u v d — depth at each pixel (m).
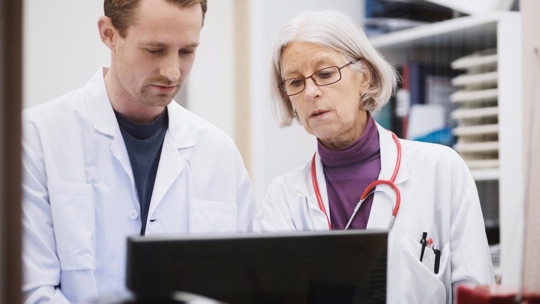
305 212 1.43
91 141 1.36
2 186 0.49
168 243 0.72
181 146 1.45
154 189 1.38
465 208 1.34
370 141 1.42
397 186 1.37
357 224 1.36
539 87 0.82
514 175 1.97
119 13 1.21
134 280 0.71
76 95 1.42
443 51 2.35
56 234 1.28
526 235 0.81
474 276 1.26
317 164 1.46
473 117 2.14
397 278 1.29
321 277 0.78
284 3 2.31
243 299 0.74
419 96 2.23
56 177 1.31
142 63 1.22
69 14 2.12
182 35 1.19
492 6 2.10
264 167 2.27
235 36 2.31
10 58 0.49
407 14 2.37
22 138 0.50
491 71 2.11
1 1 0.48
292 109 1.46
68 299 1.28
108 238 1.34
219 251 0.74
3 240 0.49
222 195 1.49
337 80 1.32
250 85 2.27
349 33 1.34
